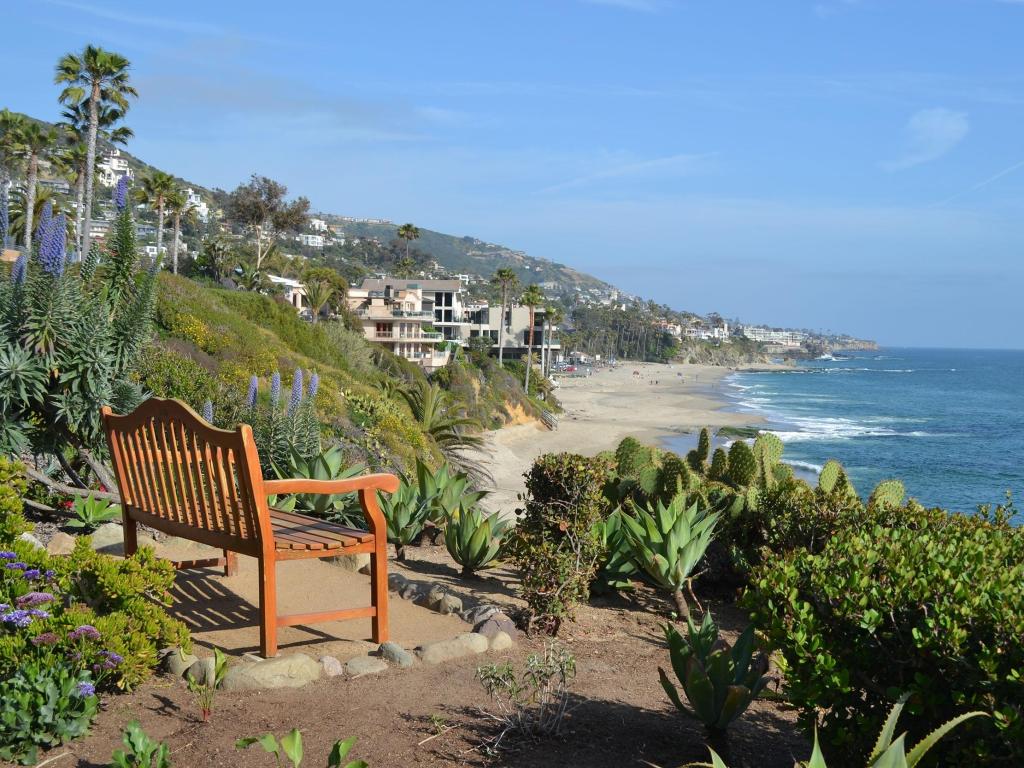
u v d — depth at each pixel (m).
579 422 79.25
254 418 10.05
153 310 8.18
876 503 6.84
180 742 3.79
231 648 5.06
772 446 8.56
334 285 85.00
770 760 4.14
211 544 5.17
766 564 4.41
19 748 3.54
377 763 3.67
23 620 3.93
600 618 6.61
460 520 7.38
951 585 3.52
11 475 5.54
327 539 5.10
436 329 118.44
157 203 71.31
